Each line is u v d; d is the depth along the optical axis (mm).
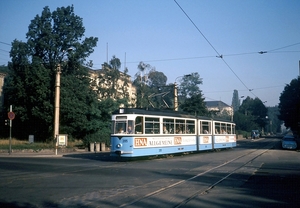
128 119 23250
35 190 11594
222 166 20016
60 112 41688
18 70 44094
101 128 44344
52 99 41531
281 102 81188
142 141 23828
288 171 17578
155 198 10336
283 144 40688
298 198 10484
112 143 23500
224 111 117812
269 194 11117
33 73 41719
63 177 14906
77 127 44125
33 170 17688
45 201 9797
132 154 22906
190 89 88875
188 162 22750
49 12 44438
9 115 29766
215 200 10133
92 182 13469
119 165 20625
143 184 13023
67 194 10883
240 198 10445
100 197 10406
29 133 45781
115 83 54188
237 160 24375
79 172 16812
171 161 23625
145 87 66062
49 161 23672
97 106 44906
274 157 27562
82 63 45375
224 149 40094
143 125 24031
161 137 25875
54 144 32969
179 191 11578
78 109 42031
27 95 42938
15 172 16719
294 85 76688
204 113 64312
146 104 59719
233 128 42281
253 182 13727
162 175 15797
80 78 45938
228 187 12461
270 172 17078
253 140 80125
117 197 10438
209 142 34031
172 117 27578
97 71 55375
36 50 44281
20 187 12188
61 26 43812
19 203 9516
